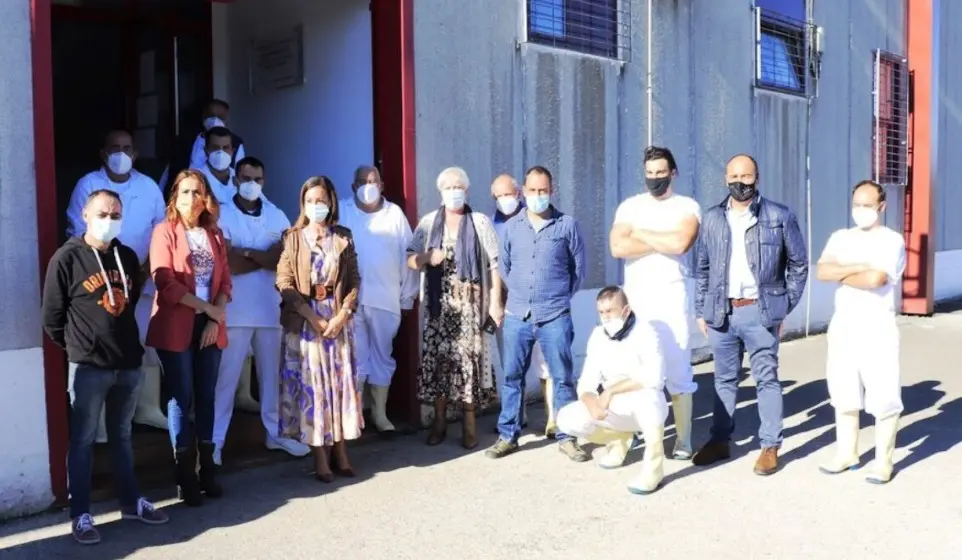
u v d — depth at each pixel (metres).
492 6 6.54
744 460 5.37
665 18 7.92
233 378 5.20
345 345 4.92
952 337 9.97
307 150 7.06
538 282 5.29
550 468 5.26
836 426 5.50
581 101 7.20
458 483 4.99
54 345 4.47
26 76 4.38
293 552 4.03
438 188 5.72
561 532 4.25
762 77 9.16
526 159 6.81
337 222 5.20
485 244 5.57
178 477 4.61
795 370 8.16
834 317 5.13
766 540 4.12
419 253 5.63
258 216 5.38
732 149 8.74
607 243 7.48
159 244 4.42
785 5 9.45
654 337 4.86
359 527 4.33
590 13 7.29
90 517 4.15
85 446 4.11
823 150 10.03
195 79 7.73
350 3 6.55
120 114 7.78
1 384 4.30
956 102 12.95
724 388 5.25
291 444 5.45
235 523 4.38
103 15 7.57
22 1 4.36
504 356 5.51
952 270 13.20
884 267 4.87
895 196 11.54
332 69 6.75
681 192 8.19
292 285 4.81
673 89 8.03
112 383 4.16
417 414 6.12
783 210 5.04
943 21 12.45
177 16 7.58
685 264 5.34
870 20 10.75
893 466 5.21
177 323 4.45
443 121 6.24
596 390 5.03
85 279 4.02
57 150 7.38
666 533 4.23
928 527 4.26
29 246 4.39
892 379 4.89
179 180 4.49
